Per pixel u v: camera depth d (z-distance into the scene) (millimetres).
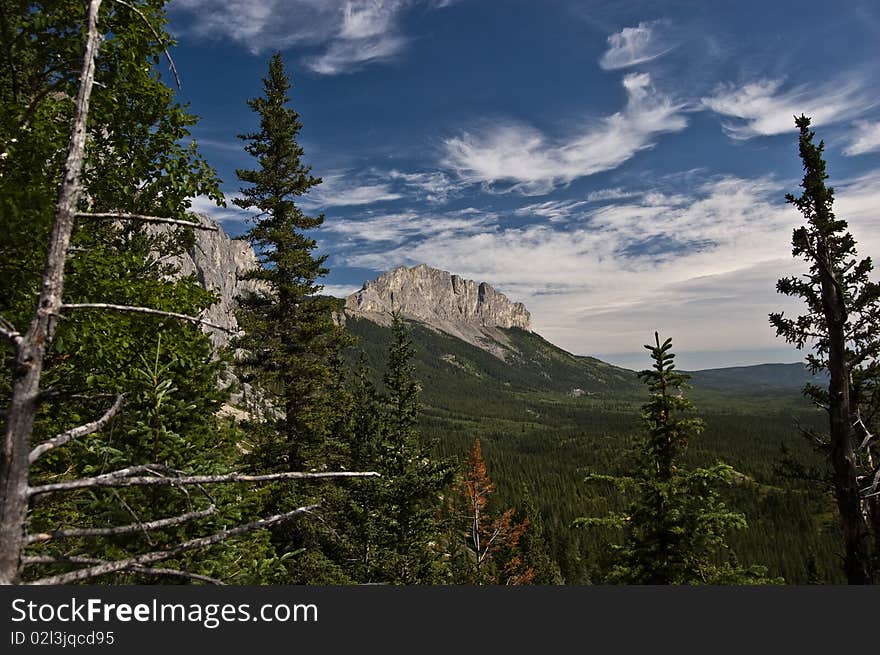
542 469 139500
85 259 6082
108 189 6441
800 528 93688
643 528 12352
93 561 2830
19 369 2822
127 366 6430
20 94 6020
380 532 18375
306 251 18938
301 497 15867
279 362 17266
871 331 11477
